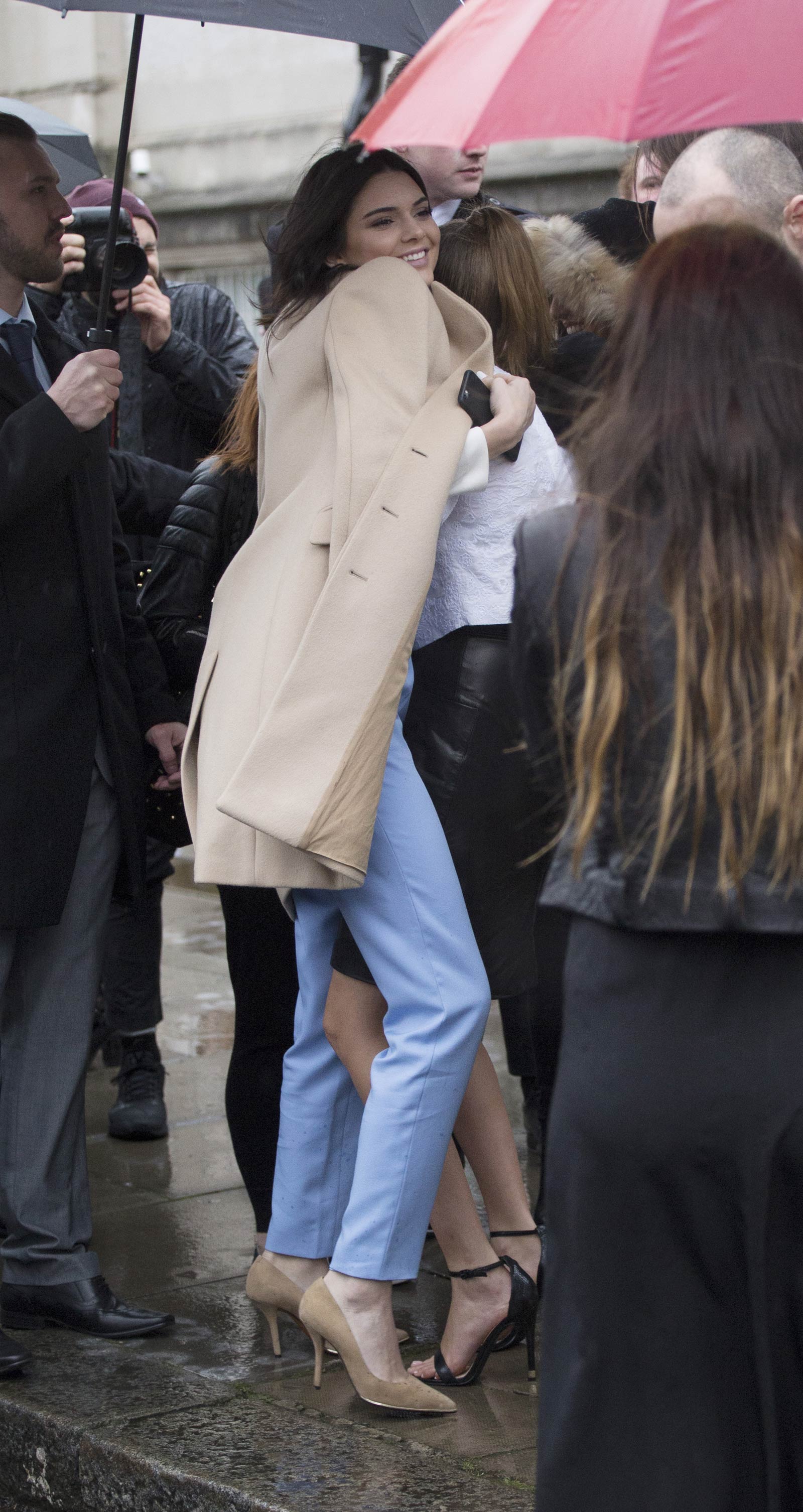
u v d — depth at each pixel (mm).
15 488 3322
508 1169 3312
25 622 3514
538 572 2025
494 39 2406
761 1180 1906
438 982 3018
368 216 3158
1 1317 3711
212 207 15281
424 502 2957
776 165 2863
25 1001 3658
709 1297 1951
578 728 1966
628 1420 1959
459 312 3213
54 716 3529
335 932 3328
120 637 3732
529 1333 3223
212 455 3916
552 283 3473
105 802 3688
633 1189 1944
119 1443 3039
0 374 3479
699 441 1901
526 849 3176
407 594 2924
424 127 2348
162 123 15695
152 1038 5016
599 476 1971
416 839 3037
